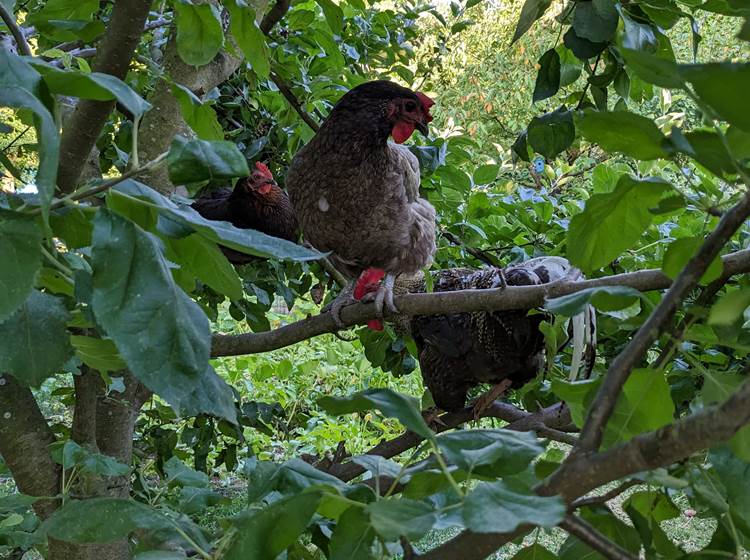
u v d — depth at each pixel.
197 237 0.98
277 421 3.60
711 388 0.74
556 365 2.81
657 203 0.84
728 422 0.51
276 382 5.72
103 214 0.74
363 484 0.90
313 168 2.42
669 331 0.74
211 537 1.12
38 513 1.83
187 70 2.05
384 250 2.48
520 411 2.94
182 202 1.55
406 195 2.49
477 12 9.27
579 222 0.90
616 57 1.69
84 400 1.90
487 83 9.27
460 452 0.75
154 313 0.71
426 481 0.90
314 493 0.79
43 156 0.64
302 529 0.79
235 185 3.59
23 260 0.68
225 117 3.29
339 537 0.77
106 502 0.87
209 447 3.04
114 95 0.81
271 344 2.17
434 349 3.01
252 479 0.98
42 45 2.28
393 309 2.11
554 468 0.85
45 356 0.75
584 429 0.66
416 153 2.84
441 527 0.68
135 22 1.16
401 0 4.37
